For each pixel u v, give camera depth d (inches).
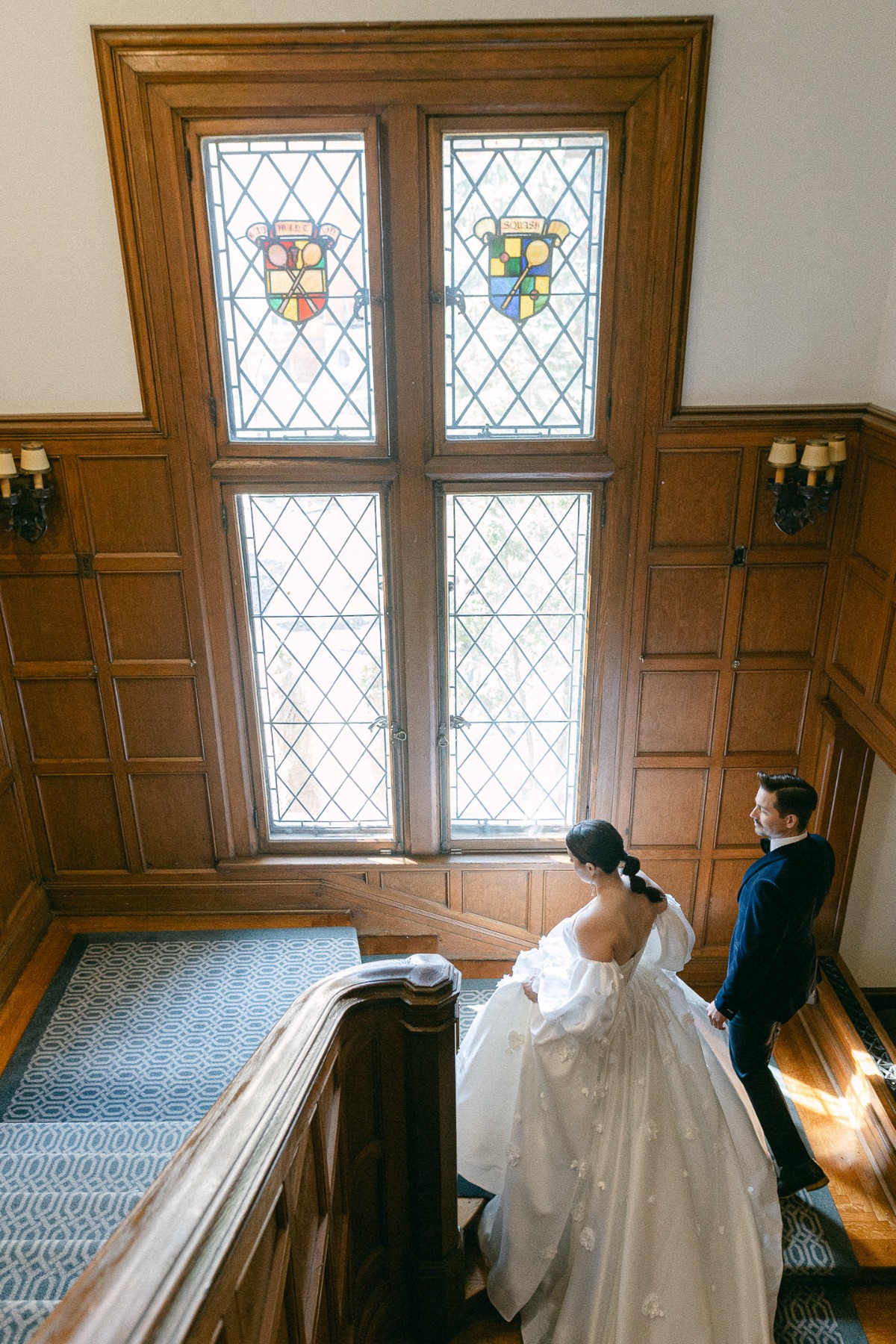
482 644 180.9
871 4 138.4
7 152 147.1
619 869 137.7
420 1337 129.2
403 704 183.2
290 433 166.1
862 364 159.5
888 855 187.0
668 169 147.0
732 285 155.1
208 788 187.3
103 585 173.2
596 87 143.6
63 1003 176.2
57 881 194.1
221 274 156.9
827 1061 179.6
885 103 143.7
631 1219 120.7
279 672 182.7
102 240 152.6
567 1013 123.0
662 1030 130.4
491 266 155.9
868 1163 159.5
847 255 152.9
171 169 148.2
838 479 163.9
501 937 199.0
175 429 162.9
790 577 171.5
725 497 167.0
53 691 180.1
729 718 180.9
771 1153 149.7
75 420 161.9
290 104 145.3
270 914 196.7
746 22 139.7
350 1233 110.4
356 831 194.7
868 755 177.0
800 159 147.4
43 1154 141.2
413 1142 116.3
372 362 160.9
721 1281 126.0
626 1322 119.2
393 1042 110.3
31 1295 114.9
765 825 141.6
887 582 152.3
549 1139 125.9
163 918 196.4
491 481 167.5
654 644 176.4
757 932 137.6
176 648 177.5
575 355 161.5
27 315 157.0
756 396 161.9
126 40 139.9
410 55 141.8
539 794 192.1
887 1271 142.6
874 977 198.1
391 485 167.9
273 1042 85.6
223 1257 53.7
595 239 154.9
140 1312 46.9
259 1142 67.1
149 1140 144.9
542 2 138.8
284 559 175.2
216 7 139.4
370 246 153.6
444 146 150.3
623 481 165.9
